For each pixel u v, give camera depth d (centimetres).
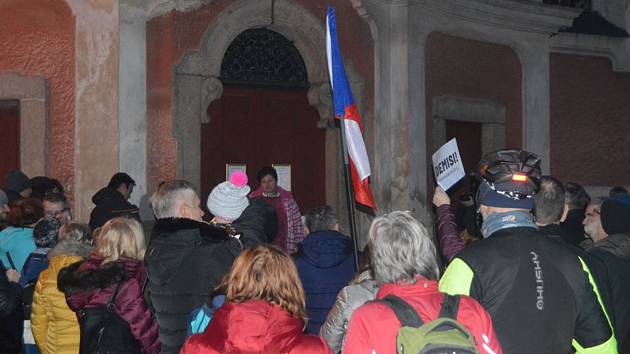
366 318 304
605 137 1412
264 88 1012
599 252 432
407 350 283
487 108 1224
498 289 338
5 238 639
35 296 502
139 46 879
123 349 441
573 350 376
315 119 1059
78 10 870
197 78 913
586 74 1391
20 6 856
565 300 339
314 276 539
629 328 432
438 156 532
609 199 476
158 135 890
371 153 1066
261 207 485
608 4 1447
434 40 1143
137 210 778
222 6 932
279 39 1016
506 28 1245
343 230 1051
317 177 1062
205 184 972
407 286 312
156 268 435
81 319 449
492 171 358
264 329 306
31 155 862
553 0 1394
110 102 864
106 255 461
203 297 431
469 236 666
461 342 278
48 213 652
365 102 1062
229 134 991
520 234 348
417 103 1099
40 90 859
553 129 1347
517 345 336
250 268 320
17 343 514
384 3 1077
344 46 1036
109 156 862
